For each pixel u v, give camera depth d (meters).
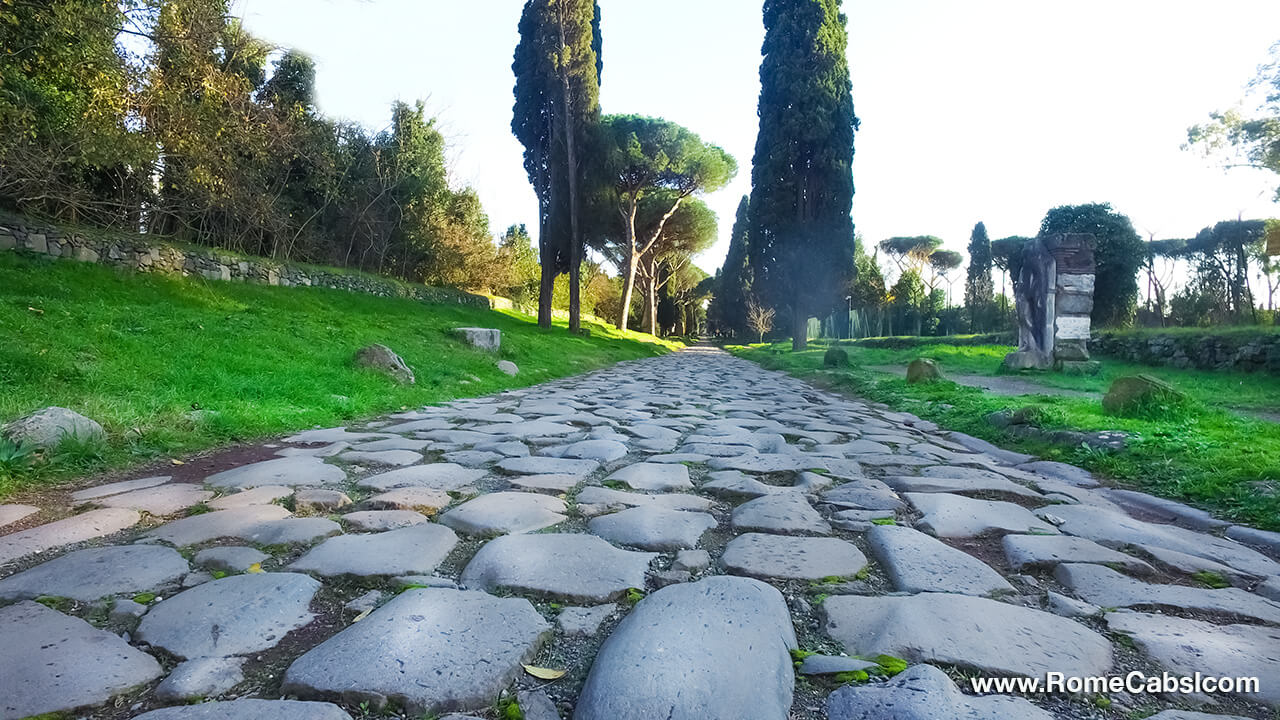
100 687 1.49
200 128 10.20
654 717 1.35
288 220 18.59
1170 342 15.12
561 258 26.72
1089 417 5.77
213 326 9.08
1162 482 3.80
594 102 25.12
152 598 2.00
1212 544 2.75
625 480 3.65
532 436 5.26
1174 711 1.46
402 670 1.55
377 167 22.47
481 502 3.11
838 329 52.62
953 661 1.63
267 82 18.09
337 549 2.42
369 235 23.14
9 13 7.72
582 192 25.72
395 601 1.94
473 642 1.69
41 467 3.54
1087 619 1.93
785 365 18.11
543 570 2.21
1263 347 12.63
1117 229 21.03
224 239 17.69
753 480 3.66
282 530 2.64
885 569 2.31
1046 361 13.05
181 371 6.58
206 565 2.29
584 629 1.83
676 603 1.90
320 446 4.78
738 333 58.03
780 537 2.62
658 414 7.06
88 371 5.79
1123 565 2.38
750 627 1.75
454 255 27.22
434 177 25.39
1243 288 24.88
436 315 20.42
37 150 9.61
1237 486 3.48
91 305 9.10
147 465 4.02
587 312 49.81
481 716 1.42
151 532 2.68
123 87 9.03
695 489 3.53
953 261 60.72
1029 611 1.94
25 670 1.54
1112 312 21.20
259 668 1.60
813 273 24.42
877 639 1.75
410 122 24.02
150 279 12.47
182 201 14.81
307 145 17.31
